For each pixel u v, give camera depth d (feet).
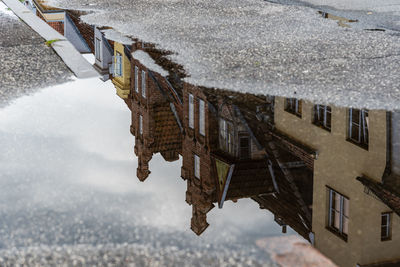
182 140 27.02
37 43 40.32
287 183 22.43
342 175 22.49
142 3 55.06
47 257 15.53
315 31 40.55
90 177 20.83
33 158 22.30
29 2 55.72
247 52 35.42
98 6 54.08
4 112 27.14
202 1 55.26
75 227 17.19
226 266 15.08
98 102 29.27
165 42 38.83
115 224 17.39
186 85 30.25
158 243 16.28
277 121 27.40
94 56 38.27
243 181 22.66
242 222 17.97
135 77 31.89
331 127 26.08
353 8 48.85
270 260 15.49
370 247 17.67
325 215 19.66
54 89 30.81
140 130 26.27
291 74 30.83
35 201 18.85
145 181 20.84
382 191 21.15
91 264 15.19
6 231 16.94
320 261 15.93
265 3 53.26
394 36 38.37
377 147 23.82
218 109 27.86
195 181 21.62
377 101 26.96
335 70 31.24
